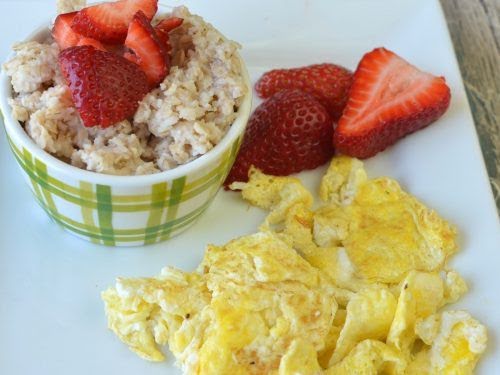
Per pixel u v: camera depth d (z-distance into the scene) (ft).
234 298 0.85
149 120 0.83
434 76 1.07
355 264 0.92
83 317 0.87
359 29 1.19
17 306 0.87
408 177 1.04
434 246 0.94
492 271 0.93
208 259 0.90
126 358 0.85
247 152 1.01
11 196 0.96
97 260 0.93
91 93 0.78
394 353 0.84
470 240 0.96
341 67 1.11
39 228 0.94
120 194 0.82
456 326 0.87
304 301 0.86
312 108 1.01
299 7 1.18
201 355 0.81
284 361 0.80
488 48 1.27
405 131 1.06
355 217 0.97
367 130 1.02
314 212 0.99
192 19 0.90
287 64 1.16
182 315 0.85
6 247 0.92
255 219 0.99
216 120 0.86
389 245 0.94
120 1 0.88
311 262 0.93
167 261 0.94
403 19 1.19
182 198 0.86
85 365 0.84
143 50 0.83
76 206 0.85
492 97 1.22
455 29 1.29
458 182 1.01
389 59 1.08
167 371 0.84
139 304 0.85
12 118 0.82
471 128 1.06
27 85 0.83
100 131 0.82
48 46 0.86
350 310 0.87
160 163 0.83
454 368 0.84
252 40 1.16
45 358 0.84
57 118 0.82
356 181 1.00
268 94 1.10
